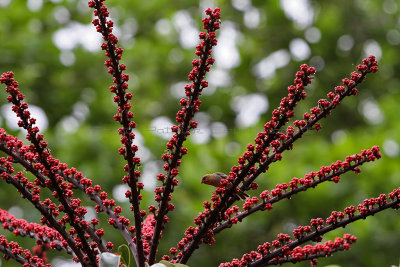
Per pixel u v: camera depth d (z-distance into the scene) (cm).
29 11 1742
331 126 1759
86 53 1653
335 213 420
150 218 486
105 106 1603
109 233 1071
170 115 1752
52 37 1661
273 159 418
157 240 419
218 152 1262
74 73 1642
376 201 416
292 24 2003
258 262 418
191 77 399
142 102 1731
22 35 1598
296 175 1237
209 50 394
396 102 1582
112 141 1247
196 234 420
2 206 1222
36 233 455
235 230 1141
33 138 393
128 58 1753
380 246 1147
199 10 2000
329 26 1944
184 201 1155
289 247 420
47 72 1583
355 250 1138
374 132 1541
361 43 1992
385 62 1967
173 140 411
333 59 1947
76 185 445
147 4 1923
